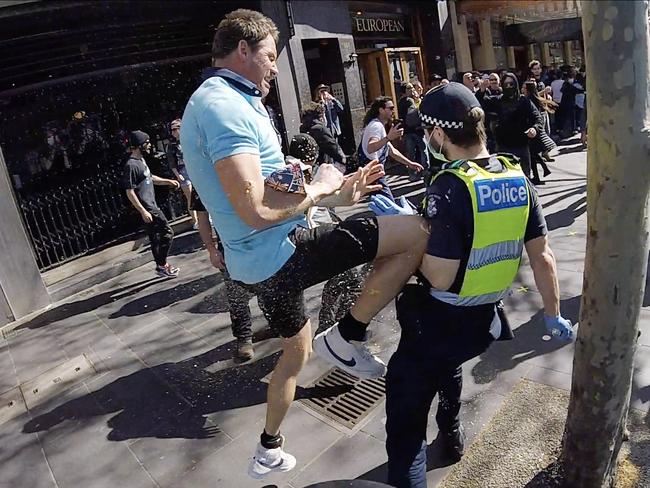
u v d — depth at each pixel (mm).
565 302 3879
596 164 1798
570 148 10711
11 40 6527
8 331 5590
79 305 5980
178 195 8594
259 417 3184
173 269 6367
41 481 2953
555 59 20734
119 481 2838
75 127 8086
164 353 4281
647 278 4004
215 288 5688
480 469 2457
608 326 1937
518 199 1822
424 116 1920
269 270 1961
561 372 3059
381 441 2793
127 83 8328
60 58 7293
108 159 8383
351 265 1945
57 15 6586
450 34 13039
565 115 11836
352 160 9789
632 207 1785
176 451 2998
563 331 1995
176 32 8062
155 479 2803
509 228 1803
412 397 1966
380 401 3152
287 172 1874
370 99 11453
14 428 3549
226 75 1970
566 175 8180
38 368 4484
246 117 1864
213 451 2945
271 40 2049
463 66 13609
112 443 3178
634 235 1825
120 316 5367
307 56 10094
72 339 4988
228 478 2711
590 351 1999
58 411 3662
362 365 2084
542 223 1933
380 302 1958
